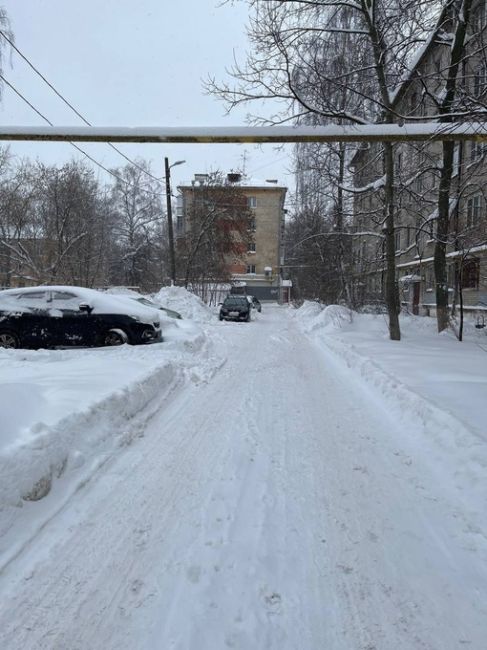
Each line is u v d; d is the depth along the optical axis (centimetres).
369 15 1095
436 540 319
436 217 1409
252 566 287
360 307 2217
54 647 223
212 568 284
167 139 725
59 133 723
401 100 1185
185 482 404
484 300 1880
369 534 326
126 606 252
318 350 1323
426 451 479
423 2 973
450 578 279
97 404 509
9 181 2609
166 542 312
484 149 1130
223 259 3584
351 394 746
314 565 290
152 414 604
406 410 600
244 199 3500
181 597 259
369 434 540
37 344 1069
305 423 582
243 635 232
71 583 269
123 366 757
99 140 745
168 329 1306
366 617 246
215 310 3067
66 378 636
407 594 264
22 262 2533
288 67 875
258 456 467
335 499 377
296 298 4653
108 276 3600
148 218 4431
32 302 1089
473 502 366
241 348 1320
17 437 377
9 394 446
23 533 313
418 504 370
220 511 354
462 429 465
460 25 1059
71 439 428
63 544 306
